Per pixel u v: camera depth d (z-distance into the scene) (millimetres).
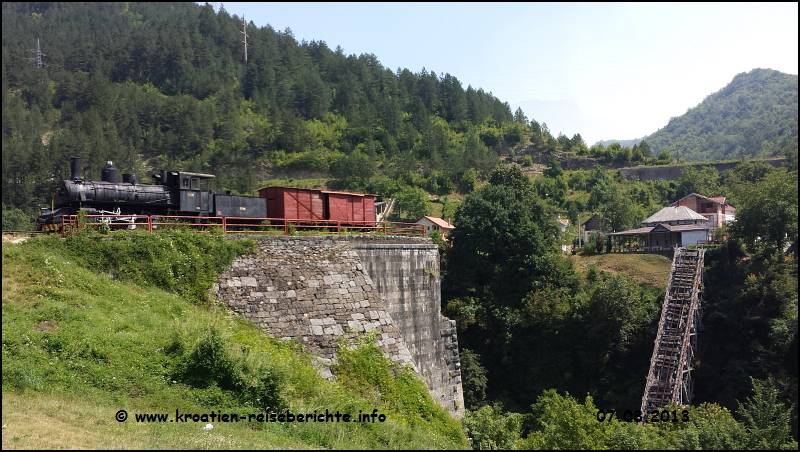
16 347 17531
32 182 82562
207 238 25031
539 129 144250
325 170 114625
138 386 18078
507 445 25578
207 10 158500
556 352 49438
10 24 149125
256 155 117562
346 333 26031
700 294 49156
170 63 140625
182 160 112375
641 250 66375
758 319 44719
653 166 121000
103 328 19578
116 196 29188
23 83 129250
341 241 28797
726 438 25078
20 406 15742
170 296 23062
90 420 15875
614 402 43500
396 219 88938
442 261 59219
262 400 19375
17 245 21906
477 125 142375
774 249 51469
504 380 51000
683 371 41594
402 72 158750
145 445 14977
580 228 86938
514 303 54125
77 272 21922
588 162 129125
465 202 61438
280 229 33469
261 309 24453
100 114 116500
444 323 33375
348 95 138625
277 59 147000
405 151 119438
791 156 103875
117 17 174500
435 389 31688
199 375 19156
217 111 126875
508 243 56500
